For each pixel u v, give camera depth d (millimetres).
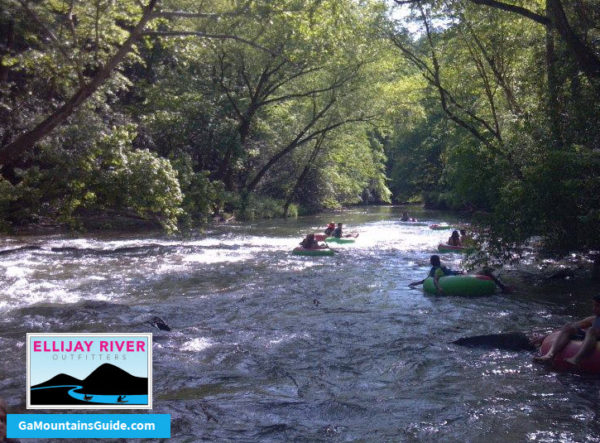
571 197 13055
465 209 46094
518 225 13852
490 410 6641
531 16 15445
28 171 17641
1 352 8594
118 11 16531
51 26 16766
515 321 10875
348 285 14773
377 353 8891
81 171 17359
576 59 14602
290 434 6016
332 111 35156
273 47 28609
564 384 7465
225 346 9164
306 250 20266
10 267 16828
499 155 15031
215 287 14438
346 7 15617
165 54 31516
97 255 19562
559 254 14664
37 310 11031
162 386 7367
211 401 6875
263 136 38750
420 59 22031
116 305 11742
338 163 46312
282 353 8891
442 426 6215
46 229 26141
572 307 12031
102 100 22109
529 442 5832
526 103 18156
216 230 29453
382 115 33719
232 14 13602
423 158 55781
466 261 15422
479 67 20281
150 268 17219
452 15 19328
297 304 12516
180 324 10656
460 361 8469
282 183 43438
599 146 14125
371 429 6145
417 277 15961
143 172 18000
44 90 21641
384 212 48219
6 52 22031
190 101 30281
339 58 28938
